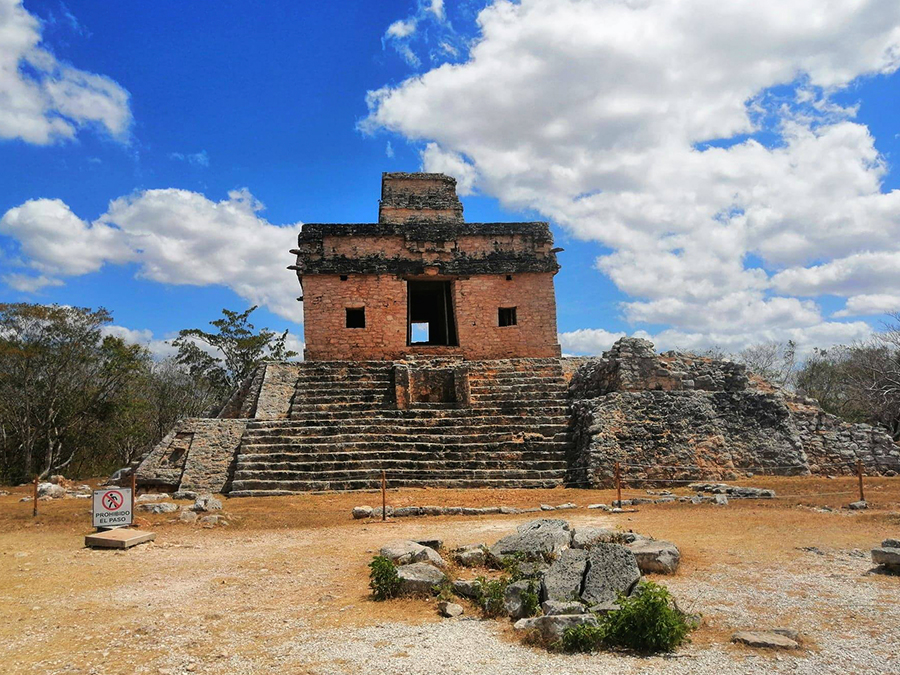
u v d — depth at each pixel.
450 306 31.91
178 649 6.32
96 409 35.25
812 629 6.47
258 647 6.37
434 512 15.17
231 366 47.34
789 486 17.64
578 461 19.77
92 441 36.69
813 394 43.38
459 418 22.47
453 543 11.36
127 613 7.58
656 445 19.53
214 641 6.56
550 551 9.43
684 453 19.39
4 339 31.89
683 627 6.14
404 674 5.60
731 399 21.08
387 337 27.86
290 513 15.25
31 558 10.86
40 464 33.97
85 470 38.88
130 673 5.75
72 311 33.88
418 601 7.91
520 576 8.12
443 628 6.86
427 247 28.69
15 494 21.44
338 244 28.36
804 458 20.02
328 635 6.70
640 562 8.84
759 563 9.23
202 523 13.92
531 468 19.98
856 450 20.66
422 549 9.45
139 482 20.03
